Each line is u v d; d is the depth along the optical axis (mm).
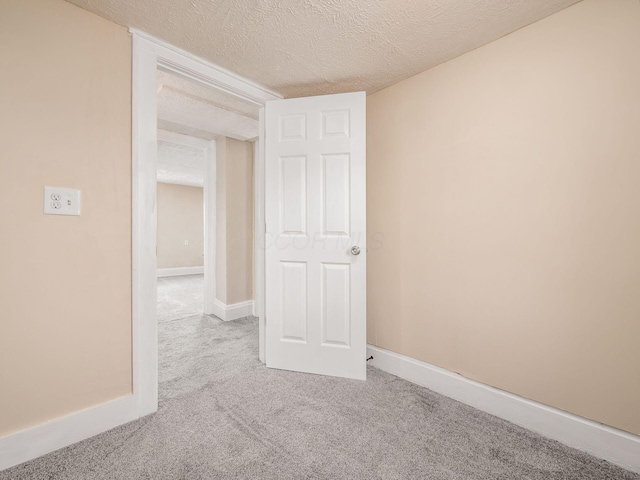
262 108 2041
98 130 1322
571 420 1248
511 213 1431
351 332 1854
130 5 1252
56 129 1213
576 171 1243
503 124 1454
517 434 1319
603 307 1184
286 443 1242
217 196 3359
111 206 1364
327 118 1879
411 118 1843
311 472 1088
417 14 1294
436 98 1720
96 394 1321
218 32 1429
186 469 1101
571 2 1227
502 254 1463
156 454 1177
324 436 1289
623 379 1139
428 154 1763
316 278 1905
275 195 1970
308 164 1911
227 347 2393
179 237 7125
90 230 1305
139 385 1433
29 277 1160
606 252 1176
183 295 4523
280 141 1951
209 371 1942
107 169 1350
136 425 1364
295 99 1921
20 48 1132
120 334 1392
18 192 1134
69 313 1252
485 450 1210
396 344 1932
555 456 1185
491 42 1492
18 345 1138
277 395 1635
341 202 1869
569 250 1264
